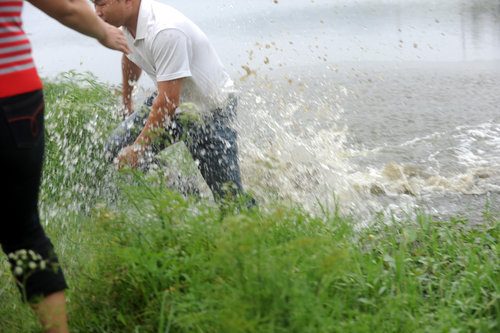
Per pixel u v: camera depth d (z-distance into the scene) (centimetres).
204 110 597
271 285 353
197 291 386
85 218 588
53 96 764
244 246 354
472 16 1820
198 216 453
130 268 425
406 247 520
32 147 366
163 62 571
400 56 1427
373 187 698
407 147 849
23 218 382
